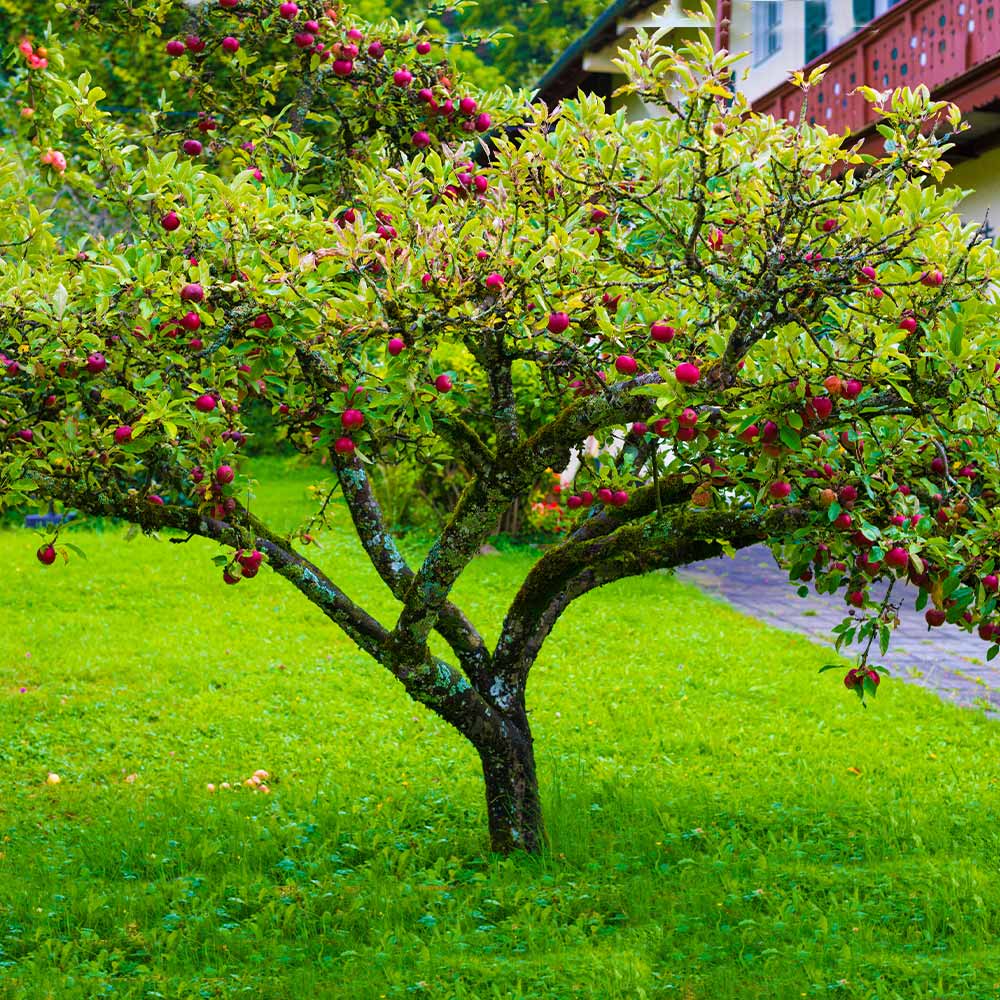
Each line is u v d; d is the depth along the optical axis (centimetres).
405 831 624
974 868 551
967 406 468
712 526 526
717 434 473
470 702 579
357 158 677
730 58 443
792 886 543
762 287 428
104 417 503
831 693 904
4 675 954
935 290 461
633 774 720
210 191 531
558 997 439
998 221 1195
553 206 534
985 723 832
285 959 479
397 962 473
